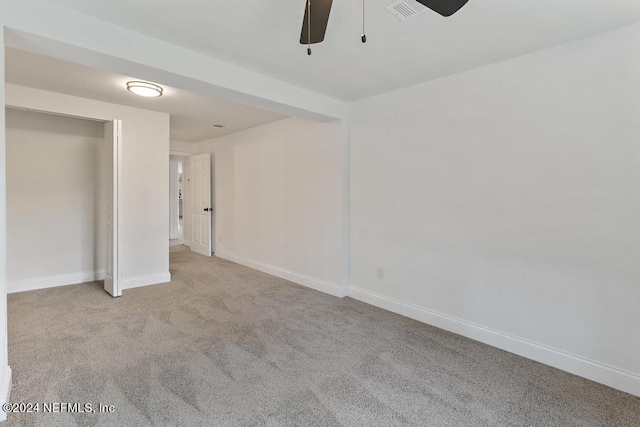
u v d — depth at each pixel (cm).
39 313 312
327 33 206
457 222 278
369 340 266
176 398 188
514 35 208
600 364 210
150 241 417
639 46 192
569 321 222
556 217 225
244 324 295
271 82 287
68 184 411
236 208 545
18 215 379
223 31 209
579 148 214
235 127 498
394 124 322
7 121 370
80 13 191
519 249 244
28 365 220
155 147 414
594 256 211
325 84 302
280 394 194
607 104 204
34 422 167
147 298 362
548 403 189
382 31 203
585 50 210
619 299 203
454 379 212
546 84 227
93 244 430
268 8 183
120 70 226
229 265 529
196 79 239
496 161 253
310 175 407
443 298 290
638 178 195
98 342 255
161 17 194
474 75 263
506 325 252
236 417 174
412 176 309
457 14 183
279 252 460
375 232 344
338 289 375
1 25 167
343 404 186
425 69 265
